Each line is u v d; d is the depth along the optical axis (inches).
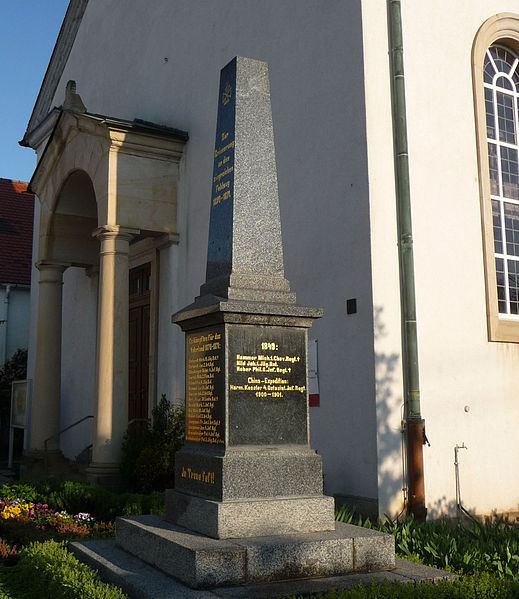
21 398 698.8
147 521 256.5
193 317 256.8
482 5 439.8
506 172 446.6
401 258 369.1
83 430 655.8
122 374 482.9
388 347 356.2
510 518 385.1
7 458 818.2
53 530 340.2
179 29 570.9
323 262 388.2
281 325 251.3
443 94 408.5
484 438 388.5
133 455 455.8
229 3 504.7
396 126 379.6
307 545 214.8
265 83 282.8
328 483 367.9
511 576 223.1
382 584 204.4
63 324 731.4
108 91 687.7
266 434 242.5
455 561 243.8
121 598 196.4
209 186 504.1
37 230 802.2
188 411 263.6
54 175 597.6
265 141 276.4
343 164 382.6
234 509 224.4
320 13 410.9
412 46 400.8
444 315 384.8
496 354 402.9
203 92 526.9
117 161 508.1
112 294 490.9
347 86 385.7
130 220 507.8
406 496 349.1
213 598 191.2
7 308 932.6
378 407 347.9
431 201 391.5
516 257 438.6
